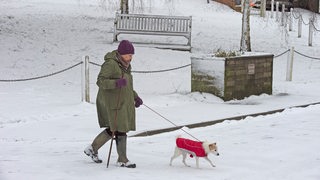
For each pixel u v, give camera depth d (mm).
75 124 11031
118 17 23062
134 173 6922
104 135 7434
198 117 11859
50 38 23141
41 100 13734
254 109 13125
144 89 16062
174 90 16000
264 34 29516
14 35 23141
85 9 33750
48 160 7715
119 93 7074
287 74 18703
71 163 7520
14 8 32250
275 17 36062
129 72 7262
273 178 6758
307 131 10109
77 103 13266
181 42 24359
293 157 7914
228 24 31469
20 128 10734
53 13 30844
